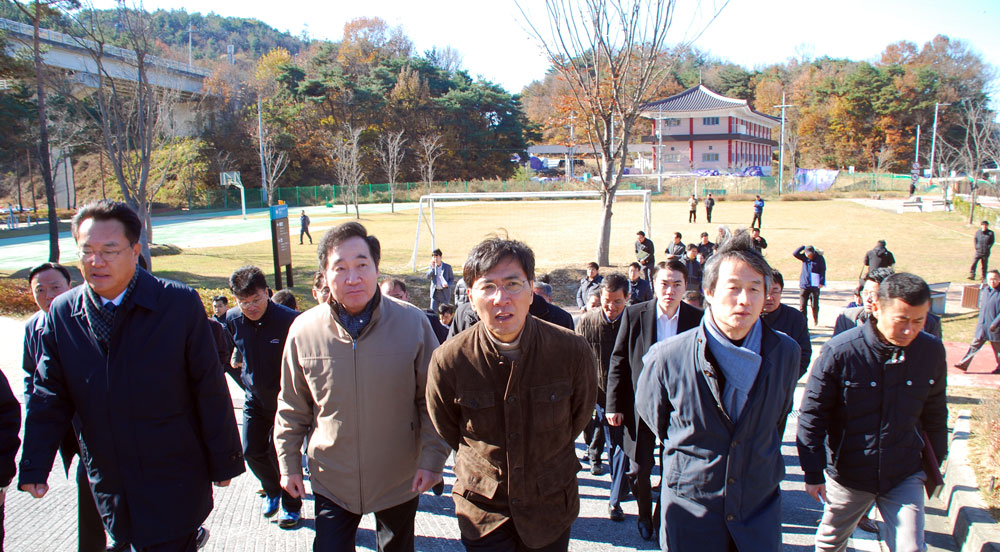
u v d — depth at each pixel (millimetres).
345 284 2768
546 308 4441
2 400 2740
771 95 87938
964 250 21609
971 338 10531
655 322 4059
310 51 88375
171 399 2732
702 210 39188
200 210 54875
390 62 72438
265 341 4074
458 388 2570
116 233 2611
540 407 2555
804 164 76750
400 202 59656
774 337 2695
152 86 16766
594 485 5023
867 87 72000
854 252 21344
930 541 3943
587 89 15430
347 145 53656
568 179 48906
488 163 71188
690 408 2705
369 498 2928
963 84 73688
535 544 2623
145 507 2705
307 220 26922
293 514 4164
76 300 2740
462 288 9078
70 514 4305
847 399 3074
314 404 3021
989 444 4645
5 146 41406
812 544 3979
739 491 2656
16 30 20297
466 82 74812
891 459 3055
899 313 2869
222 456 2854
